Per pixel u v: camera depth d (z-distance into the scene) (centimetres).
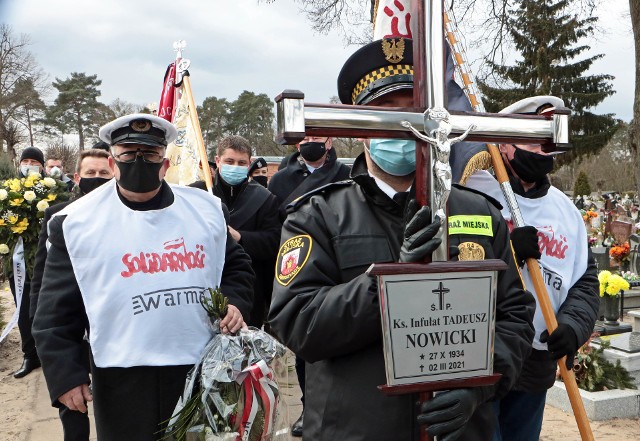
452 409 139
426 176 138
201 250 244
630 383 471
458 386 140
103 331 226
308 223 173
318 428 166
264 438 228
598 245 1238
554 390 474
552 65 2483
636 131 1161
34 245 558
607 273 600
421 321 136
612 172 5025
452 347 139
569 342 236
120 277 228
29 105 3209
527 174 258
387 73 169
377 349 160
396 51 168
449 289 138
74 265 229
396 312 134
